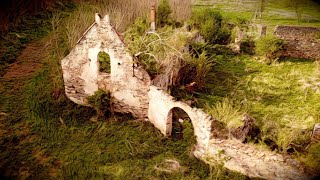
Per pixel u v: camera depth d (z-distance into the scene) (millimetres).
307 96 13023
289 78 14609
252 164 8031
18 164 8273
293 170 7629
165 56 11258
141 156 8820
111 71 9891
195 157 8867
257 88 13625
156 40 10758
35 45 14141
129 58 9414
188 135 9297
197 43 15242
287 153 8703
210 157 8555
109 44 9391
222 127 8539
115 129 9805
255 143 8977
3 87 11242
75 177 7984
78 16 15633
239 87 13664
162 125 9648
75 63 10164
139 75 9633
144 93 9914
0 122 9664
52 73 12094
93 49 9672
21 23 15570
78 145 9109
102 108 10141
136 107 10289
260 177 8109
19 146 8891
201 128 8617
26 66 12570
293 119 11344
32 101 10523
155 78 10078
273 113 11734
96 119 10258
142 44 10719
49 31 15336
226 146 8188
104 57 11258
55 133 9477
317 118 11242
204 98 12414
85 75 10297
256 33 19000
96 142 9258
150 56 10727
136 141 9336
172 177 8133
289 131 10133
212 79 14203
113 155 8758
